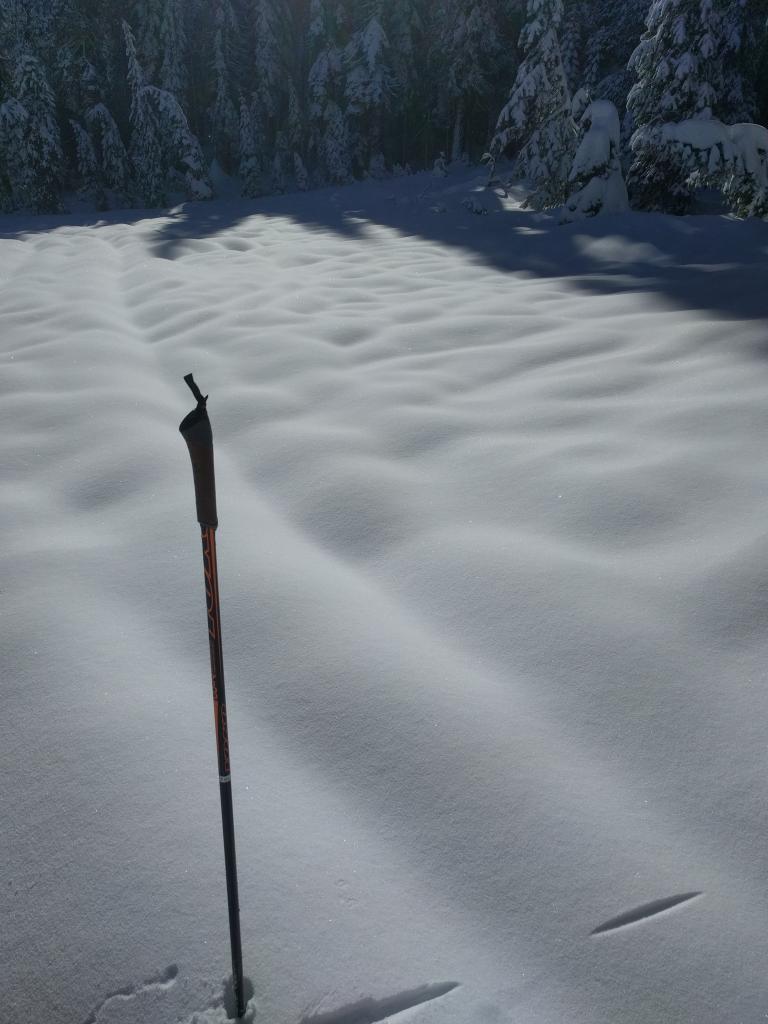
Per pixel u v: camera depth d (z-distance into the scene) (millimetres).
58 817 1989
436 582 3105
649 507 3572
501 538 3412
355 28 36281
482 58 32688
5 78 27984
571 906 1733
